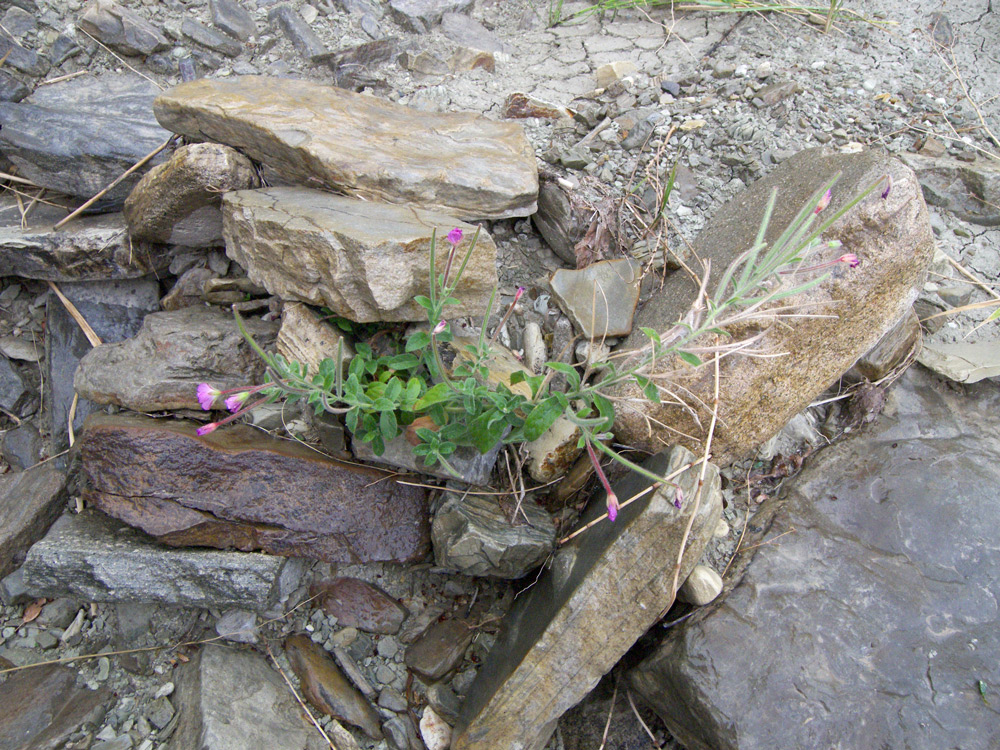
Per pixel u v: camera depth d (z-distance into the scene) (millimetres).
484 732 513
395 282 504
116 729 546
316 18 795
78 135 659
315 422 569
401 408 505
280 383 454
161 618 582
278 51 778
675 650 514
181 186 577
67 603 597
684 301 584
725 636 507
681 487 470
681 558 469
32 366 675
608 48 795
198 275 642
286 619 585
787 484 581
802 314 499
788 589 523
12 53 706
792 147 673
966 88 723
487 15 842
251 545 549
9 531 596
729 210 635
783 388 542
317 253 510
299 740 536
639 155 686
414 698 574
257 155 604
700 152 683
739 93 714
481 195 595
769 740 479
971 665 493
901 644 501
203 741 509
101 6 729
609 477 576
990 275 635
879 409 595
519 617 559
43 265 634
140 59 752
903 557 529
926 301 623
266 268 552
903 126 695
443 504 563
